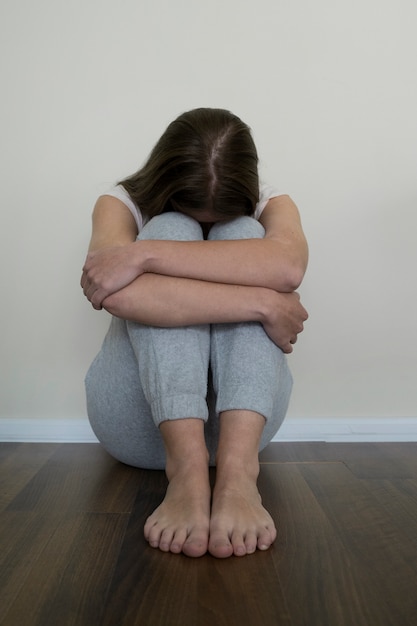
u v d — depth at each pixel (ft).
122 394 3.59
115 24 5.58
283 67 5.57
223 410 3.01
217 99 5.57
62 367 5.55
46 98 5.55
